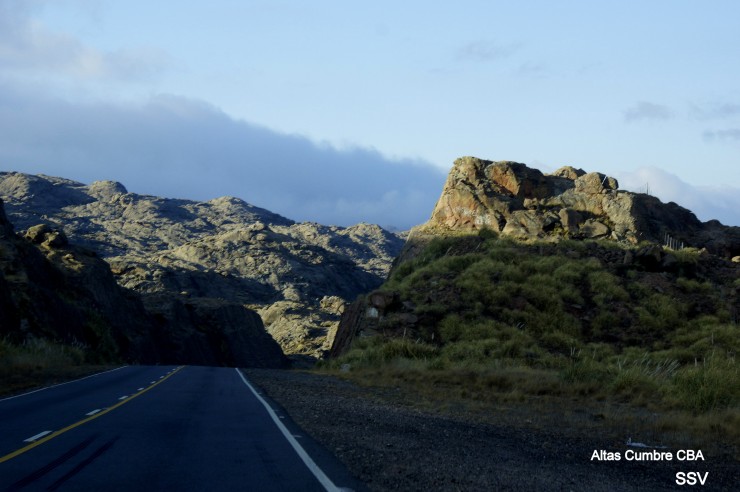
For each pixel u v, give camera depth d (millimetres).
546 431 17469
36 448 11250
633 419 19984
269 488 8719
